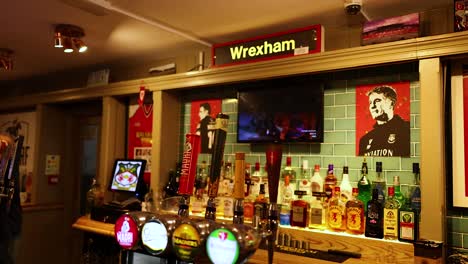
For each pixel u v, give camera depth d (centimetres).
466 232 206
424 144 195
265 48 253
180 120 330
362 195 228
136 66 363
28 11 245
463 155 208
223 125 155
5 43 311
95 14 240
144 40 297
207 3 227
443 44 192
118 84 341
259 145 281
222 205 267
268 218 151
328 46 257
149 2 228
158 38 292
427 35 222
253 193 261
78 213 427
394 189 212
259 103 277
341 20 246
